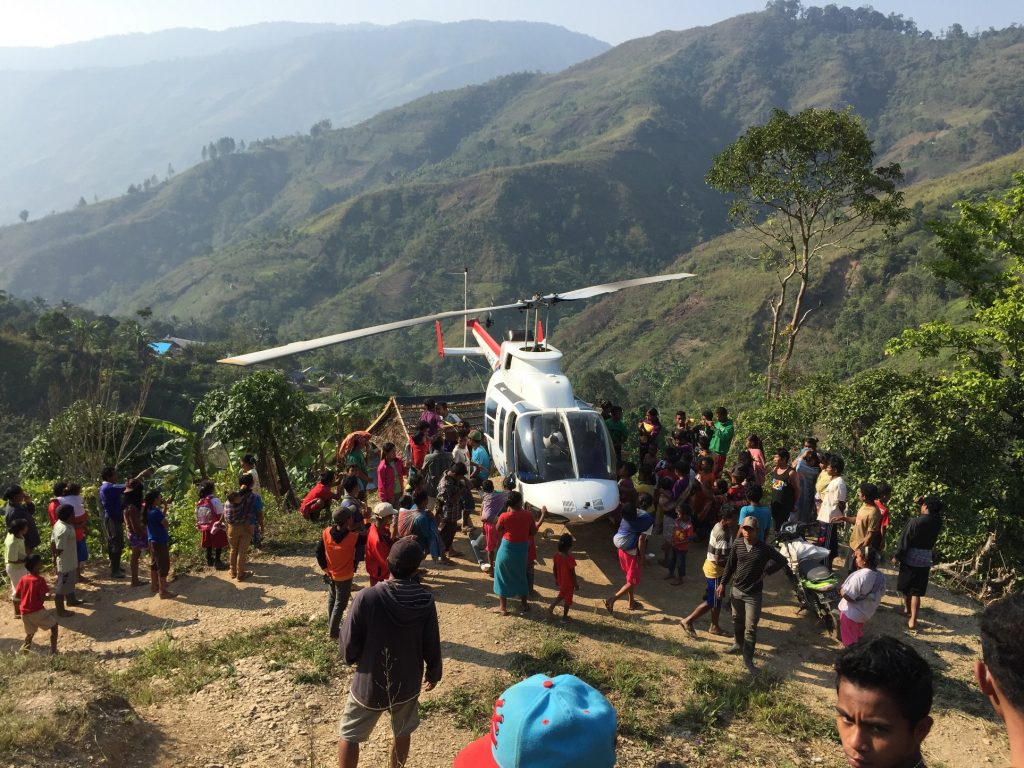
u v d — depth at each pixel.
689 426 13.49
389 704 4.98
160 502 10.12
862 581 7.92
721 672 7.99
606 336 161.62
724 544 8.65
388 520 8.20
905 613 9.64
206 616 9.24
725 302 152.75
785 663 8.31
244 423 15.00
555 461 10.47
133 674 7.69
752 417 18.17
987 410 14.59
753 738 6.90
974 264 17.86
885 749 1.99
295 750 6.39
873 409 15.32
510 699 3.03
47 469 15.11
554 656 8.09
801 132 21.36
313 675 7.57
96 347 107.25
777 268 26.05
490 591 9.81
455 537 11.70
